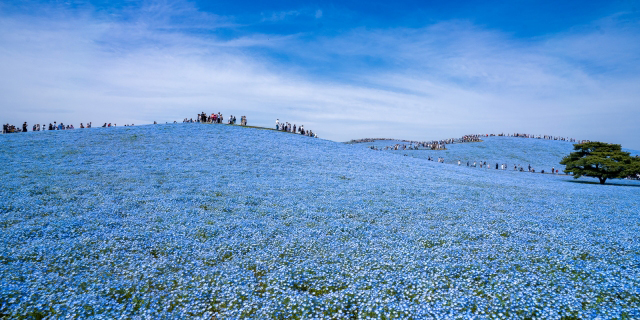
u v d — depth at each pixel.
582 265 10.41
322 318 7.64
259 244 12.23
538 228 14.95
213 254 11.16
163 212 15.59
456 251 11.79
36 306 7.65
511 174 49.97
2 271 9.12
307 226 14.62
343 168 33.06
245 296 8.59
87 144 34.22
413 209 18.16
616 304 7.95
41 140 34.94
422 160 49.75
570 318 7.49
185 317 7.62
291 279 9.57
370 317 7.79
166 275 9.62
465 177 35.28
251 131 51.22
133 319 7.47
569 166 45.34
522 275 9.73
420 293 8.77
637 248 12.16
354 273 9.98
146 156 30.81
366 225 15.02
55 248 10.88
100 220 13.81
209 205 17.22
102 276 9.31
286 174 27.56
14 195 16.45
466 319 7.45
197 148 36.16
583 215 18.20
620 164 40.00
